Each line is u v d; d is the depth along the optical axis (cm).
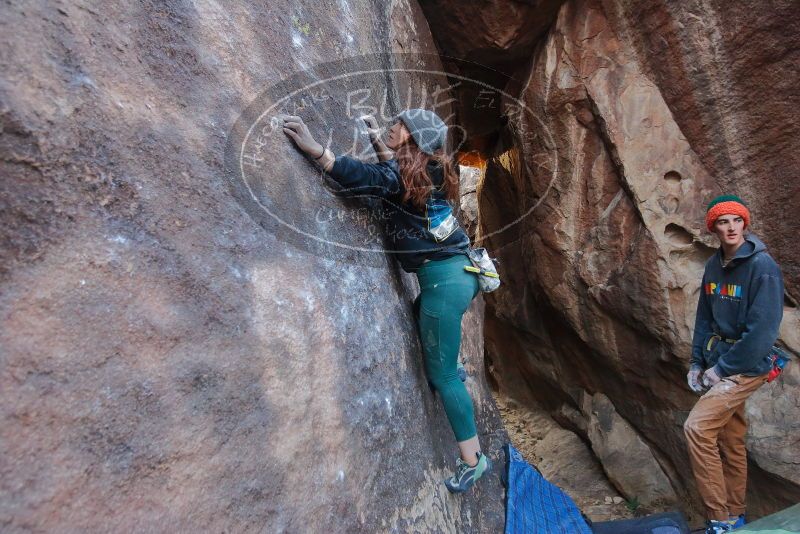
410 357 222
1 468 80
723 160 319
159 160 121
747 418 308
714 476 269
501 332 599
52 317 92
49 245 95
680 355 344
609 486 434
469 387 342
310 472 140
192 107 136
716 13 297
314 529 137
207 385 116
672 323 342
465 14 368
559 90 362
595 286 377
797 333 303
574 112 362
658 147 336
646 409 399
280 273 148
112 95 114
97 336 98
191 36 143
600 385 444
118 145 112
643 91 337
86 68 110
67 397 91
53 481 85
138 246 111
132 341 104
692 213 332
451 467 244
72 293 96
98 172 106
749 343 249
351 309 181
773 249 309
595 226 372
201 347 117
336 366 163
